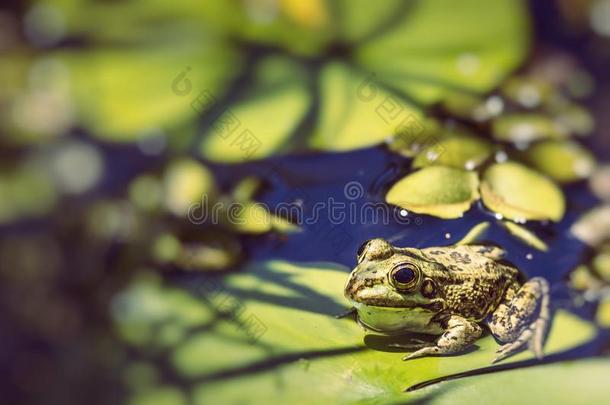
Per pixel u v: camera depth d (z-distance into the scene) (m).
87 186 1.83
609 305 1.73
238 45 1.83
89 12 1.87
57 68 1.86
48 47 1.86
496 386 1.70
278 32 1.84
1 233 1.84
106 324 1.80
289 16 1.84
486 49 1.83
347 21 1.84
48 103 1.85
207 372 1.75
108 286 1.81
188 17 1.85
